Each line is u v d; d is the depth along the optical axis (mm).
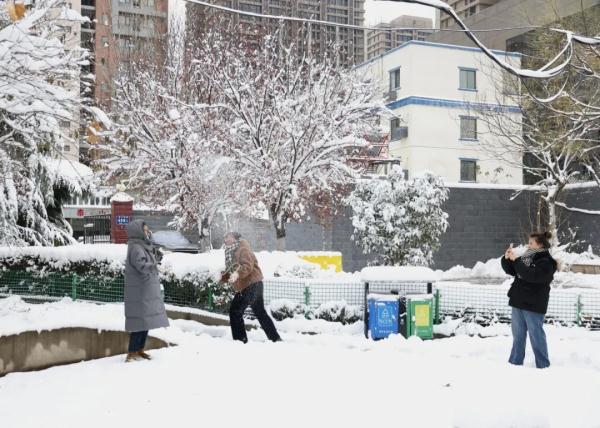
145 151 20797
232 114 20062
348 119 18828
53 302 12680
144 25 32875
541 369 7062
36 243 16422
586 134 21375
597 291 10594
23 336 9188
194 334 9641
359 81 19859
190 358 7770
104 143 23984
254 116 18453
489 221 25641
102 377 7055
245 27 24500
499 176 36625
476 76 36969
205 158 19172
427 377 6594
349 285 11211
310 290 11227
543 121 22250
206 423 5188
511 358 8086
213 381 6574
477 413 4266
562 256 20266
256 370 7000
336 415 5309
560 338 9852
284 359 7543
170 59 23953
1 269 13961
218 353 7988
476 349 9055
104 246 13258
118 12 33344
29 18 9422
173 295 12281
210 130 19547
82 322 9664
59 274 13367
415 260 15242
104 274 12734
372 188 15805
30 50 9391
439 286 11164
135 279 7801
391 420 5145
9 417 5719
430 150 35781
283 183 18047
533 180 38219
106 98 26234
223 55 21406
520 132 22203
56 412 5762
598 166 24844
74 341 9602
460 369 6977
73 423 5379
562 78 19453
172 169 20438
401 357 7680
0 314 10492
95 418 5496
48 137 11352
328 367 7102
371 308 10117
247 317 11344
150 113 20422
